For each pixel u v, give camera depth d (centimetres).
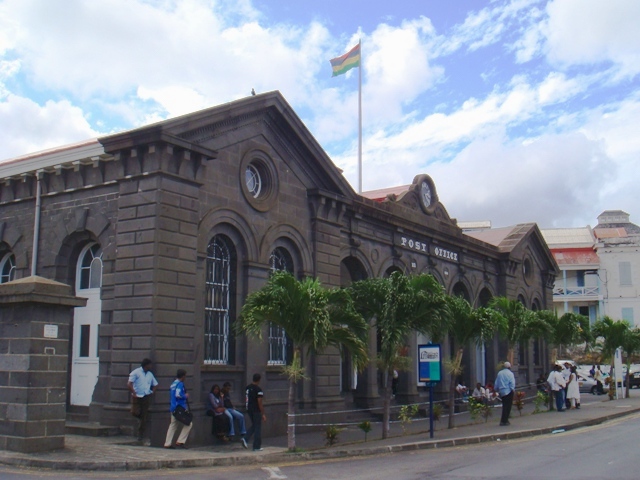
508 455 1561
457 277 3148
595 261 5709
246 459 1466
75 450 1452
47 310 1448
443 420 2467
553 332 2848
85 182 1873
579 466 1358
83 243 1930
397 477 1261
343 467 1414
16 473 1252
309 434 2000
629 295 5631
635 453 1546
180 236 1728
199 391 1755
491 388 3041
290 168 2145
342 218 2386
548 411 2781
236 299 1920
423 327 1933
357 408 2438
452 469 1355
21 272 1981
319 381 2147
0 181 2039
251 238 1966
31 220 1992
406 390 2684
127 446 1527
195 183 1784
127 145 1733
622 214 6519
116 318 1698
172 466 1369
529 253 3888
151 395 1608
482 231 3969
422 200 2884
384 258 2636
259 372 1950
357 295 1917
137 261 1691
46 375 1436
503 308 2684
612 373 3703
